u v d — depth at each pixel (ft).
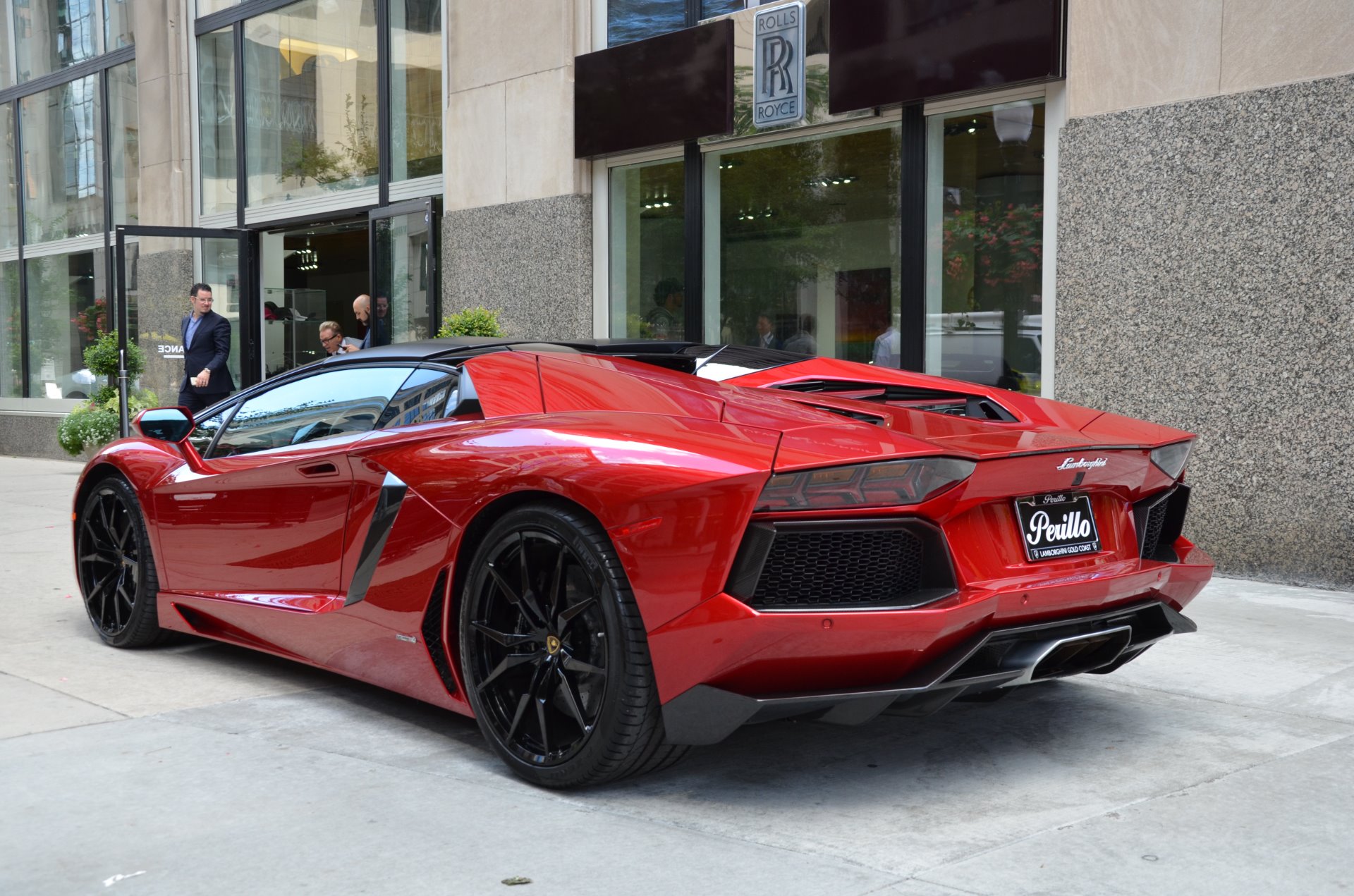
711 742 8.61
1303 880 7.45
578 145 28.32
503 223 30.42
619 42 28.02
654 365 11.60
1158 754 10.11
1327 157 17.02
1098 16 19.44
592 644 8.97
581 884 7.45
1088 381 19.79
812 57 23.82
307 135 38.14
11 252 51.01
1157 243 18.89
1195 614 15.76
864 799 9.04
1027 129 21.09
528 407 10.32
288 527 11.89
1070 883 7.39
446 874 7.63
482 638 9.75
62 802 8.98
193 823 8.57
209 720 11.28
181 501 13.34
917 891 7.26
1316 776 9.48
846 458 8.31
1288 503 17.66
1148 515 10.28
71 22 47.73
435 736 10.80
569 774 9.03
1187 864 7.70
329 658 11.76
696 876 7.55
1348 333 16.90
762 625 8.09
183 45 42.65
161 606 13.85
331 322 37.06
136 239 44.04
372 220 35.09
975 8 20.92
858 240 24.00
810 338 24.99
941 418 10.05
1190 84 18.42
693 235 26.86
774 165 25.43
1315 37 17.07
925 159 22.68
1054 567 9.23
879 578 8.58
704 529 8.25
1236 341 18.07
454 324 28.07
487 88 30.68
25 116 50.34
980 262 21.98
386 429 11.40
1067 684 12.51
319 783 9.44
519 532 9.33
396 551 10.50
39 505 29.48
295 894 7.34
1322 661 13.32
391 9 34.68
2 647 14.52
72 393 47.24
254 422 13.21
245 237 40.65
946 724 11.07
